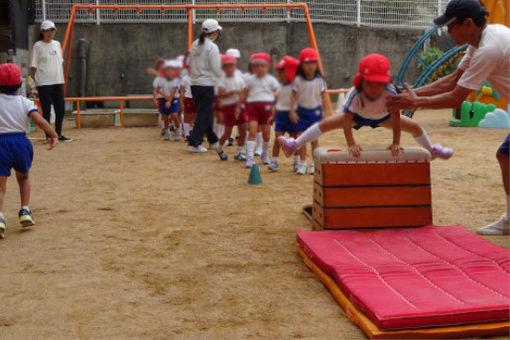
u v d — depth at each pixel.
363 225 4.48
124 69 17.30
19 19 15.32
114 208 5.73
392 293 3.18
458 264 3.69
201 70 8.55
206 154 9.48
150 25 17.22
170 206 5.81
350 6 18.75
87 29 17.19
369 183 4.46
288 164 8.42
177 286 3.64
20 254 4.29
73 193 6.46
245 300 3.41
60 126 11.41
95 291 3.56
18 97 4.89
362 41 19.06
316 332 2.99
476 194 6.24
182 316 3.19
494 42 3.95
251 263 4.09
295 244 4.54
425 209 4.55
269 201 6.02
